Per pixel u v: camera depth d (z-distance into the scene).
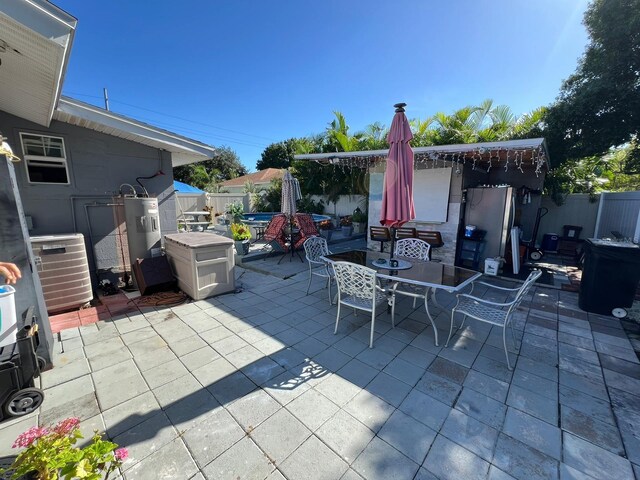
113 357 2.59
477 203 5.90
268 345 2.83
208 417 1.89
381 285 3.59
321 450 1.65
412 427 1.83
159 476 1.49
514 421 1.89
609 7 5.45
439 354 2.70
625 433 1.80
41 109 3.32
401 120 3.24
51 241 3.31
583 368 2.50
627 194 6.37
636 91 5.69
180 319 3.39
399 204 3.25
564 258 7.37
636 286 3.43
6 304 1.85
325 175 11.94
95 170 4.32
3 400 1.85
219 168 28.59
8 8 1.80
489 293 4.53
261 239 8.94
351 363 2.54
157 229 4.36
